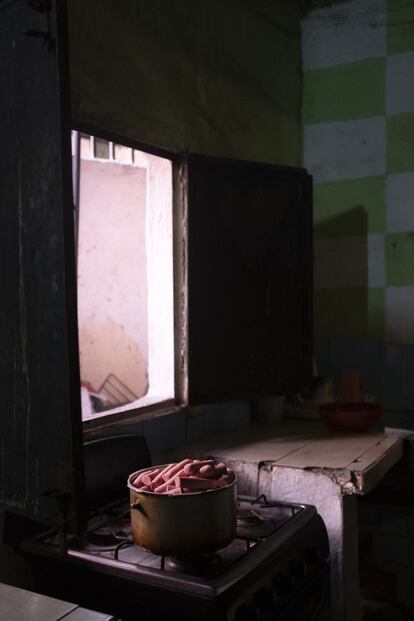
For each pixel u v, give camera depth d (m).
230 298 2.73
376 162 3.45
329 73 3.56
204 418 2.81
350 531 2.27
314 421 3.14
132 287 4.21
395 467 2.80
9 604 1.35
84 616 1.29
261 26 3.25
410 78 3.35
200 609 1.49
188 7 2.69
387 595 2.77
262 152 3.26
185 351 2.64
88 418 2.26
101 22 2.21
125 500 2.13
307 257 2.96
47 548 1.77
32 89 1.54
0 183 1.67
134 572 1.61
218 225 2.68
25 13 1.55
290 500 2.29
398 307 3.41
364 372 3.48
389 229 3.42
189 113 2.70
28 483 1.63
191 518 1.61
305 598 1.84
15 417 1.67
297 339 2.95
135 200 4.17
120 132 2.32
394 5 3.37
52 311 1.52
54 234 1.50
